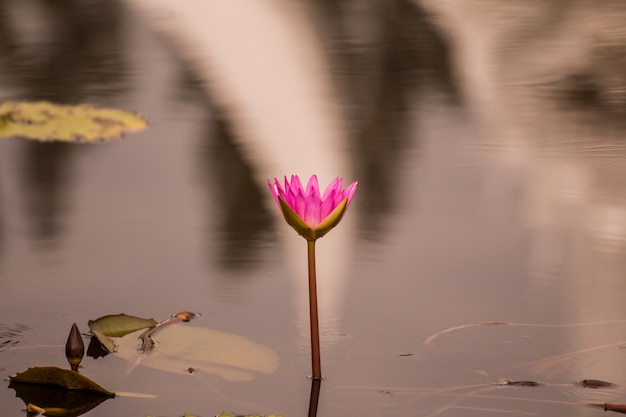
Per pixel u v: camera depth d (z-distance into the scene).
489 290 3.55
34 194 4.22
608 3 12.30
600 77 8.04
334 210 3.19
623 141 5.54
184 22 10.99
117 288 3.55
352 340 3.34
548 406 3.15
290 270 3.64
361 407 3.15
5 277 3.60
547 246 3.78
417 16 11.73
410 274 3.62
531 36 10.25
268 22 11.11
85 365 3.25
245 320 3.41
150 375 3.22
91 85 7.49
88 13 11.61
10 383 3.20
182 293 3.52
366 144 5.54
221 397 3.17
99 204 4.11
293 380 3.22
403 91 7.49
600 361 3.28
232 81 7.78
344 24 11.09
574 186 4.37
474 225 3.93
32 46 9.38
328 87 7.59
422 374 3.24
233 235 3.87
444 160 5.07
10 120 5.94
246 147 5.42
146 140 5.57
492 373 3.24
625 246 3.77
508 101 7.05
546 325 3.40
